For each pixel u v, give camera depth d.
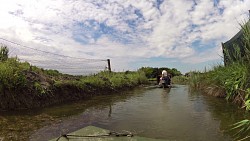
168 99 5.75
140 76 12.48
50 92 4.84
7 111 3.85
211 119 3.37
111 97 6.29
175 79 15.84
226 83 4.36
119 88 8.50
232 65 4.51
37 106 4.34
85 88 6.30
